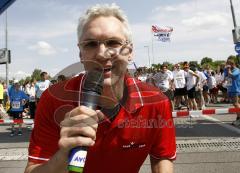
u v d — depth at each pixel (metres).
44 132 1.46
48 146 1.47
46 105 1.42
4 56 15.70
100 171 1.59
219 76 17.70
